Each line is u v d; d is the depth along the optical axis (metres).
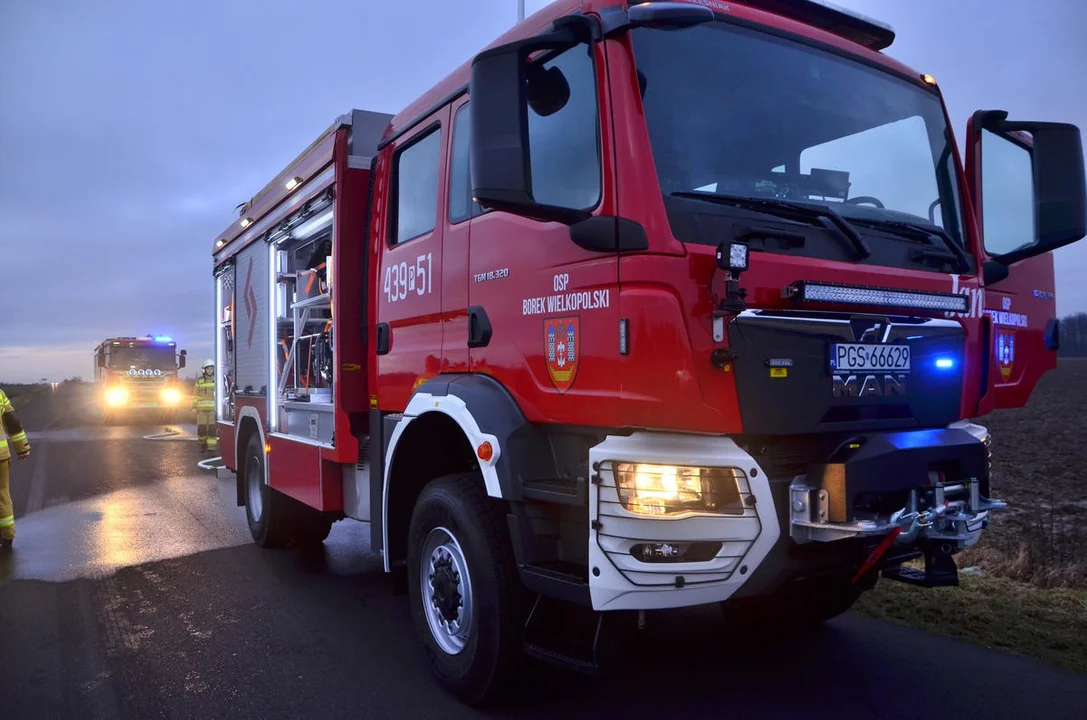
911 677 4.03
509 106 3.02
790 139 3.52
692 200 3.08
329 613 5.33
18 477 12.59
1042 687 3.88
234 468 7.99
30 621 5.23
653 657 4.38
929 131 4.14
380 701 3.91
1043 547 6.08
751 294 3.06
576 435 3.38
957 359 3.68
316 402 5.56
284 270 6.62
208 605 5.52
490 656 3.61
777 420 3.01
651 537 2.92
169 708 3.85
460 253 4.05
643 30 3.19
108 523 8.58
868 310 3.37
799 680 4.04
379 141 5.25
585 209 3.24
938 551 3.51
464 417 3.74
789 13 3.85
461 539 3.78
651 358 2.94
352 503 5.29
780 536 3.09
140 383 29.31
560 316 3.34
